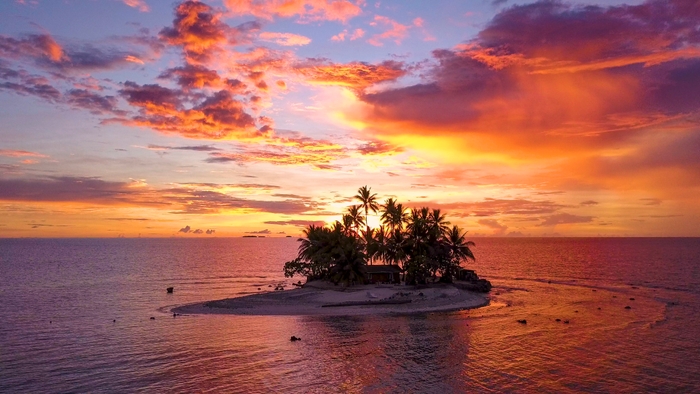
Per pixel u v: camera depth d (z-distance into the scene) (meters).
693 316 68.06
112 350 48.81
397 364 44.28
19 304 83.56
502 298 88.19
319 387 38.06
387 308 73.69
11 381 39.38
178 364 43.97
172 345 50.88
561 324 62.16
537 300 85.38
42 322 64.69
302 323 63.06
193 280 129.25
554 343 51.94
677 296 90.38
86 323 63.50
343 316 68.00
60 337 54.97
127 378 40.06
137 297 92.81
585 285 111.25
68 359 45.59
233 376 40.66
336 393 36.78
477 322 63.78
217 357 46.34
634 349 49.34
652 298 87.50
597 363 44.50
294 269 106.50
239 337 54.78
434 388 37.94
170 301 86.62
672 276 131.88
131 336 55.22
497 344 51.62
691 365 43.88
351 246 94.94
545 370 42.44
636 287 106.12
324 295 83.50
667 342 52.25
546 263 198.75
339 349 49.44
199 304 78.25
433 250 96.50
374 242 101.88
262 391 37.12
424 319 66.00
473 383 39.12
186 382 39.09
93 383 38.88
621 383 39.16
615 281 120.12
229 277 138.88
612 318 66.50
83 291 103.69
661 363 44.47
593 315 68.94
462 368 43.03
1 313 73.31
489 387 38.22
